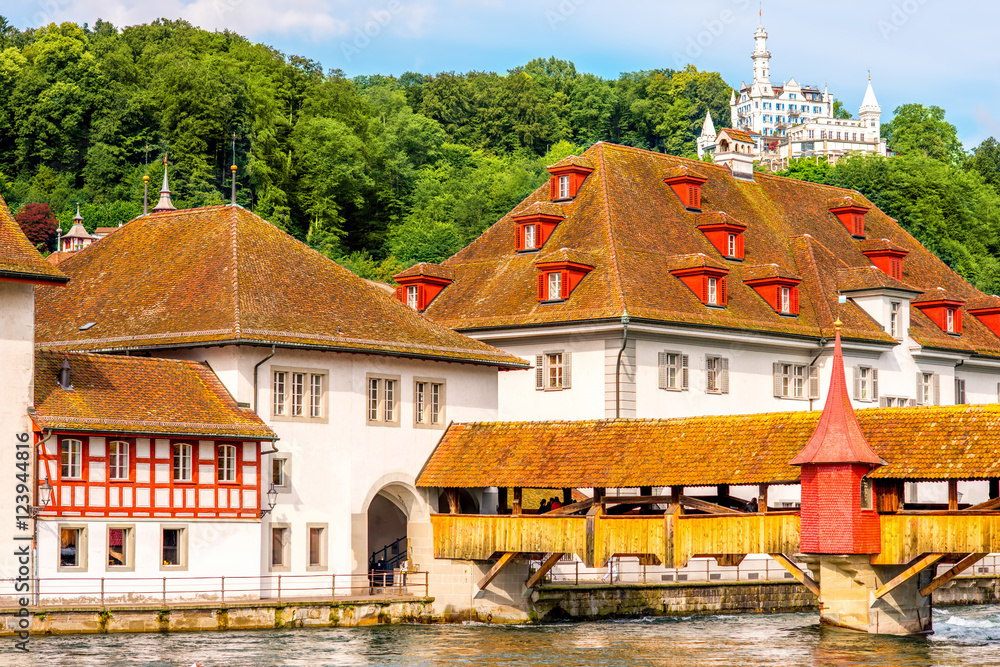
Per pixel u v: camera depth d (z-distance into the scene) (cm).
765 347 7188
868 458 4925
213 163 12588
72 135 13712
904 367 7700
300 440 5444
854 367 7406
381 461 5669
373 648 4728
